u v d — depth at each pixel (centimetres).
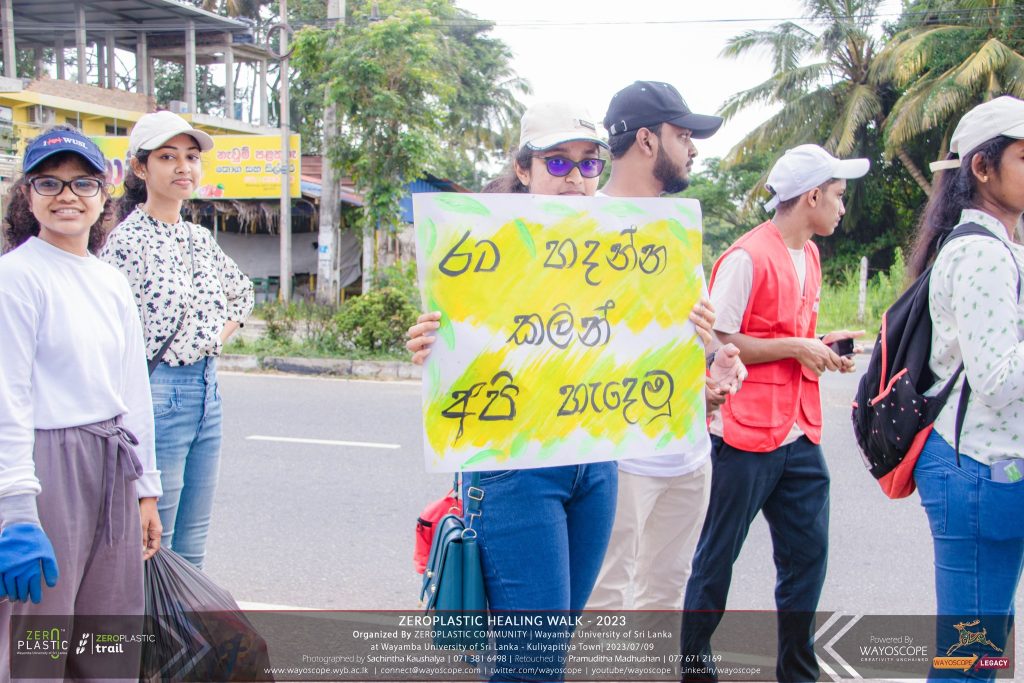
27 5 2589
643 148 287
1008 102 230
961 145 239
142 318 293
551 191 256
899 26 2278
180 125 303
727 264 301
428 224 234
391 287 1208
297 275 2252
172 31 2772
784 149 2352
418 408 864
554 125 251
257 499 550
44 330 223
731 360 274
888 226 2464
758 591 414
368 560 445
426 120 1480
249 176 1936
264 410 847
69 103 2295
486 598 238
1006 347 213
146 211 311
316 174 2416
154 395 294
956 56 2025
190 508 312
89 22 2711
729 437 289
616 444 246
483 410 236
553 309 242
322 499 551
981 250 220
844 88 2291
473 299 237
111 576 236
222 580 416
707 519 300
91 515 232
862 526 508
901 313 247
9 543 205
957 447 229
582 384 244
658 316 253
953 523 231
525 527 233
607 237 248
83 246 240
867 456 258
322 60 1488
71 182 228
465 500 243
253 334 1355
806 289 314
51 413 224
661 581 312
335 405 878
